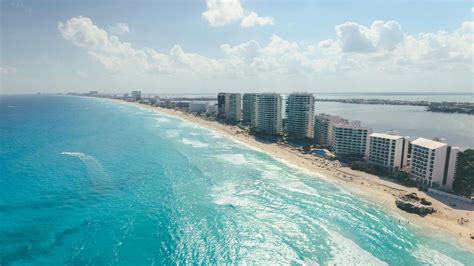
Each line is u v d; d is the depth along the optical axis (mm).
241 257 66562
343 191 103875
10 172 119500
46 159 139750
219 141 197250
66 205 90125
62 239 71812
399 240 73938
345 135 147875
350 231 77688
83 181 110562
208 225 79500
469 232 77562
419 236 75812
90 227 77500
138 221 81062
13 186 104500
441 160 103688
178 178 115688
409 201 90938
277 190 104125
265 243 71875
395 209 90312
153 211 87000
